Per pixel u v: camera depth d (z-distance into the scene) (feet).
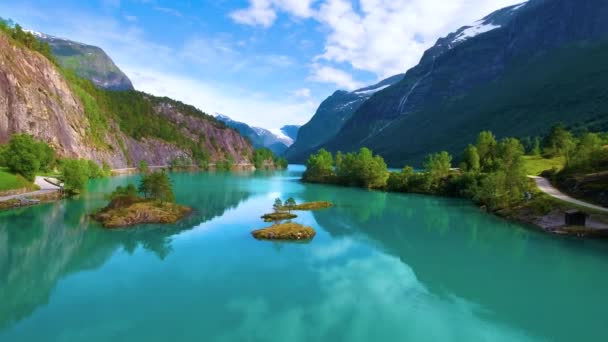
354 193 384.47
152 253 153.58
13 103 421.59
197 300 108.68
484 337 90.68
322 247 167.94
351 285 122.93
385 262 147.54
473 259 152.15
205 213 245.65
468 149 410.93
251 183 489.26
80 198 287.28
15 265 136.67
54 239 171.53
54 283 119.75
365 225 217.56
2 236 175.01
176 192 363.35
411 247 169.78
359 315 101.24
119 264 139.23
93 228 193.98
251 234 188.24
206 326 93.50
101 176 474.90
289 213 245.65
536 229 208.03
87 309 101.71
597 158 291.17
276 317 99.14
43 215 221.46
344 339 88.58
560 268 141.18
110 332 89.71
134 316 98.07
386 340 88.53
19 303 105.09
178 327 92.79
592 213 204.64
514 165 274.98
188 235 184.24
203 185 444.55
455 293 117.19
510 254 158.81
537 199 243.81
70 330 90.38
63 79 551.59
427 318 100.37
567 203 224.12
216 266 138.82
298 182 520.83
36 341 85.40
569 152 330.13
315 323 96.32
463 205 301.02
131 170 626.64
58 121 481.46
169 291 114.83
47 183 326.85
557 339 90.53
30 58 492.54
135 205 226.38
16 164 291.38
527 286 123.54
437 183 383.24
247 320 96.99
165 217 214.90
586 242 178.19
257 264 142.10
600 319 100.37
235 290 116.67
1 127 400.26
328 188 433.48
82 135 534.78
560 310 105.70
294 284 122.62
